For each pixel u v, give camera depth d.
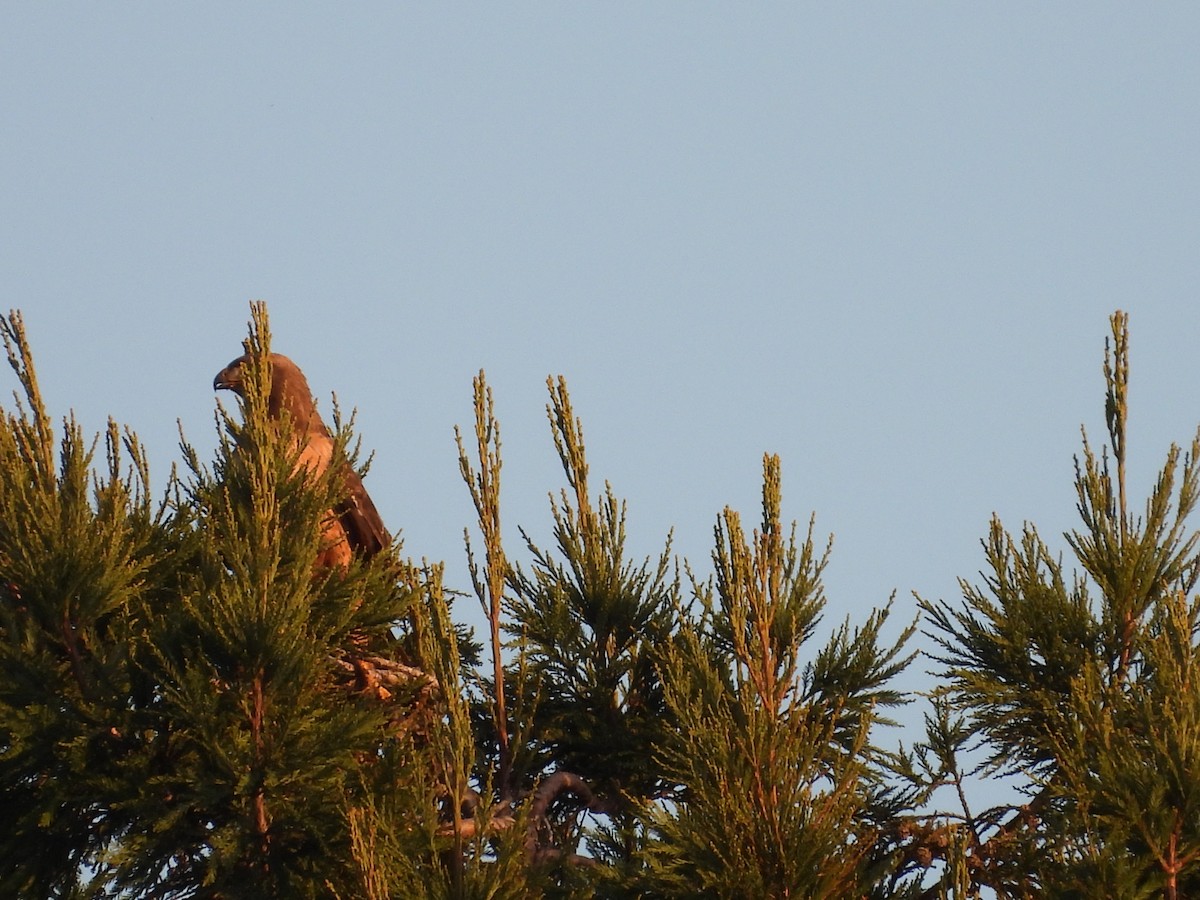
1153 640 13.38
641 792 15.53
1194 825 12.34
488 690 15.54
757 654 12.81
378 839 12.29
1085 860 12.41
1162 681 12.98
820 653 14.89
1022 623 14.50
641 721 15.47
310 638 13.21
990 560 14.88
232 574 13.24
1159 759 12.51
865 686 14.80
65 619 13.36
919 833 14.09
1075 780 12.75
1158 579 14.52
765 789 12.34
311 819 12.80
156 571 14.18
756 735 12.38
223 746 12.81
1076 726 13.28
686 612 15.95
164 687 12.91
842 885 12.31
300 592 13.12
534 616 15.88
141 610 13.85
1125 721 13.24
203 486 14.49
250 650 12.86
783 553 13.66
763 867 12.20
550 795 14.61
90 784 12.96
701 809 12.48
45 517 13.40
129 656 13.21
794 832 12.23
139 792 12.82
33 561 13.28
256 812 12.84
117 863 12.80
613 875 12.87
